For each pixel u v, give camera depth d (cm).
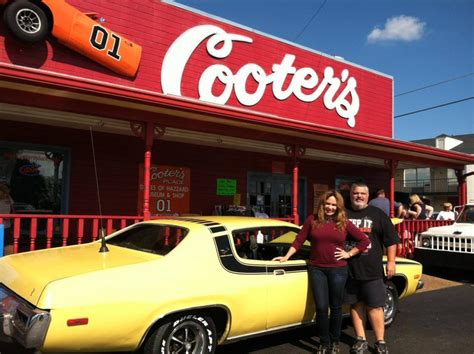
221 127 856
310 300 496
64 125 903
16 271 400
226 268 438
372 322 489
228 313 429
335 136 980
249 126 879
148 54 986
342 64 1379
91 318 353
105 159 974
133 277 383
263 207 1262
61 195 918
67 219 676
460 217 1103
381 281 487
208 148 1148
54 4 821
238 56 1134
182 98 734
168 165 1069
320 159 1395
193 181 1112
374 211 494
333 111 1341
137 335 375
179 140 1066
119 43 919
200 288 410
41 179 897
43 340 336
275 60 1207
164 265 405
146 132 755
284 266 480
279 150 1221
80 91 639
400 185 5006
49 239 661
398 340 556
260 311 452
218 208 1138
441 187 4697
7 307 369
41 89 630
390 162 1218
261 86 1170
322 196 483
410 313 694
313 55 1302
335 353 476
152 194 1037
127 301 369
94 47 882
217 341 441
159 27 1005
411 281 615
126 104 709
